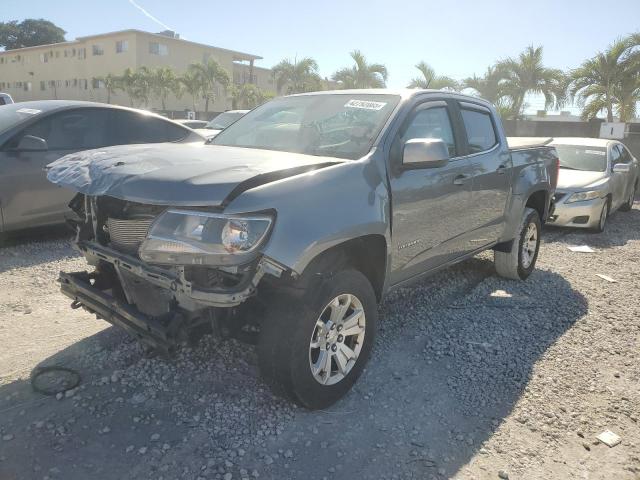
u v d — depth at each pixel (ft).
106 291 12.07
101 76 154.20
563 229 31.50
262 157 11.07
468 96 16.26
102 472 8.79
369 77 96.48
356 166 11.11
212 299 8.93
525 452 9.80
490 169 15.93
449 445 9.91
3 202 19.92
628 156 39.09
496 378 12.37
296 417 10.50
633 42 68.85
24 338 13.39
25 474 8.64
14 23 240.73
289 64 111.14
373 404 11.13
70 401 10.68
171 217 9.14
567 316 16.34
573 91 73.36
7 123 21.06
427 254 13.66
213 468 8.98
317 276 10.16
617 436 10.37
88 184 10.16
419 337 14.44
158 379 11.59
